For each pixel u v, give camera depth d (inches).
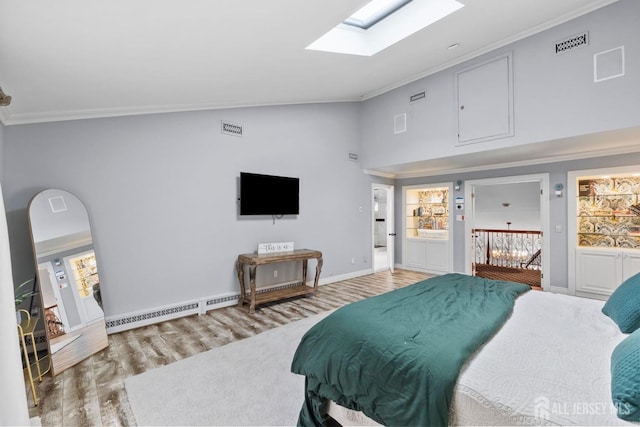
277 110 188.1
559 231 182.4
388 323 66.5
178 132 148.3
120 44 79.8
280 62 124.0
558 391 44.0
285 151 191.8
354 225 235.3
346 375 59.3
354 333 64.1
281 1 79.0
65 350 100.7
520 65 151.6
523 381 46.6
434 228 263.4
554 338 61.9
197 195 154.3
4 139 107.8
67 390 86.3
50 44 72.2
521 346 58.3
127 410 77.4
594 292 169.6
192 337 123.2
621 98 124.4
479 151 168.2
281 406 78.2
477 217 316.8
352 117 233.3
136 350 111.6
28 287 111.1
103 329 115.8
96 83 100.1
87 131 124.4
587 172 171.2
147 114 139.4
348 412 62.6
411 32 135.5
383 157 220.8
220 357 105.0
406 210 268.8
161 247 142.9
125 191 133.3
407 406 49.7
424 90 193.3
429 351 54.0
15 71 80.7
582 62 133.6
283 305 166.2
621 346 48.0
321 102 212.2
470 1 118.9
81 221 117.4
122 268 132.3
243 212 167.6
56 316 102.7
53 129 117.2
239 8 77.5
